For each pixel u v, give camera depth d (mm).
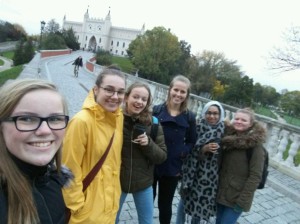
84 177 2387
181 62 80812
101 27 133750
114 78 2451
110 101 2459
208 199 3514
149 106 2932
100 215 2387
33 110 1369
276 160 8336
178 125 3484
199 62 75062
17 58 41031
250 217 5012
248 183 3268
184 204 3740
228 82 71812
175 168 3521
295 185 7004
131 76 20234
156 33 80312
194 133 3627
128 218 4258
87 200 2357
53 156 1517
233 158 3406
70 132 2266
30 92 1380
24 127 1348
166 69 78688
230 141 3389
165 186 3594
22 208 1305
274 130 8547
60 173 1650
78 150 2264
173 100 3561
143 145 2852
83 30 138000
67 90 15289
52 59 41875
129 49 93750
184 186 3619
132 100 2852
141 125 2869
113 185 2547
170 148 3467
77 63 25078
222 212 3609
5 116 1338
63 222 1543
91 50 126625
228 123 3637
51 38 67250
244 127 3389
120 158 2713
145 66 77438
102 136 2438
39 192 1438
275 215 5281
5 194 1307
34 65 25156
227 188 3428
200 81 71312
